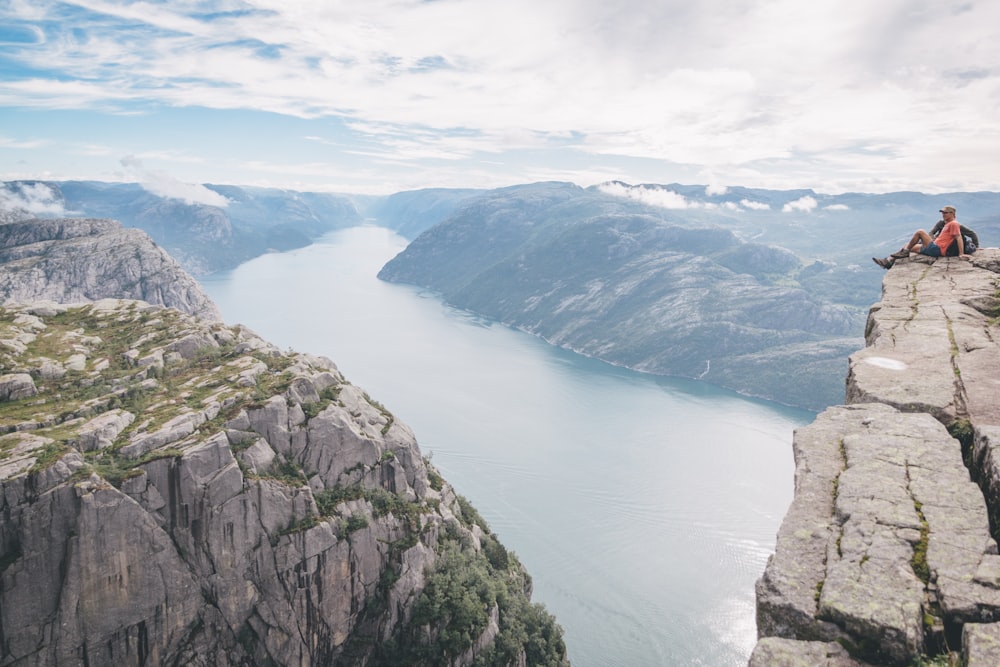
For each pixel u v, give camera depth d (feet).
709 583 596.70
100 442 270.26
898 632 40.60
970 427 63.05
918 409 68.13
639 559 631.97
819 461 61.00
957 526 48.16
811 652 41.70
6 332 358.43
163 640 265.95
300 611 293.23
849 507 52.54
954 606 41.55
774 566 49.08
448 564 350.84
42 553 242.99
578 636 514.68
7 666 239.91
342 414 332.39
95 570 249.14
